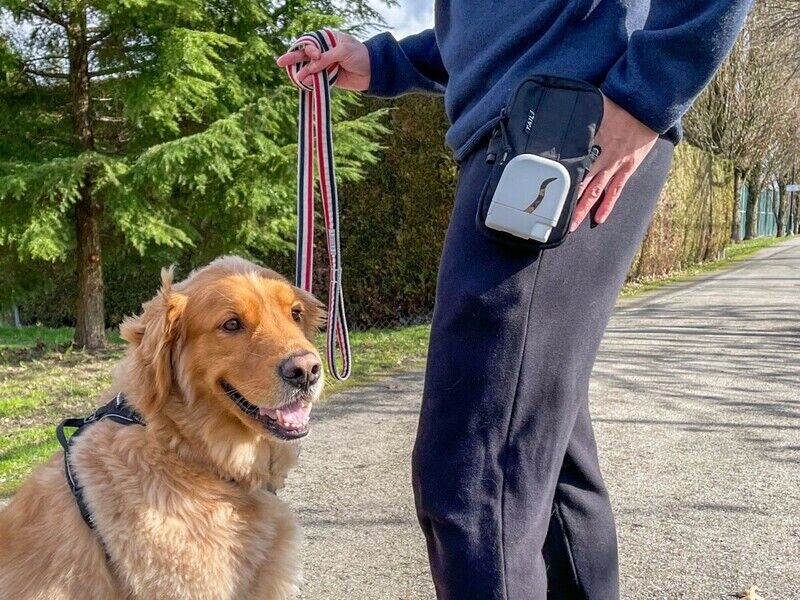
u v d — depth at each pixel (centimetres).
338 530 378
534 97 167
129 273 1230
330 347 261
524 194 162
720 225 2598
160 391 234
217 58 961
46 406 678
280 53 1044
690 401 636
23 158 977
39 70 998
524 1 182
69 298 1517
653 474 454
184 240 963
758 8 2292
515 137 167
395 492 430
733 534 365
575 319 177
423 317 1256
